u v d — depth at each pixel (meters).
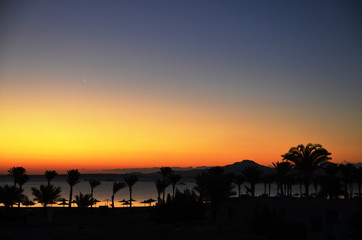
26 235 25.39
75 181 69.88
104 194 190.50
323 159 46.75
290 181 75.69
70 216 46.84
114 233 27.19
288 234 28.16
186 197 44.81
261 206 31.03
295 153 47.59
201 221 41.78
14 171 63.91
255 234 27.94
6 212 36.84
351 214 30.19
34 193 52.19
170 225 34.91
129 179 70.31
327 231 29.36
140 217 48.66
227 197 37.97
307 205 29.94
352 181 68.31
